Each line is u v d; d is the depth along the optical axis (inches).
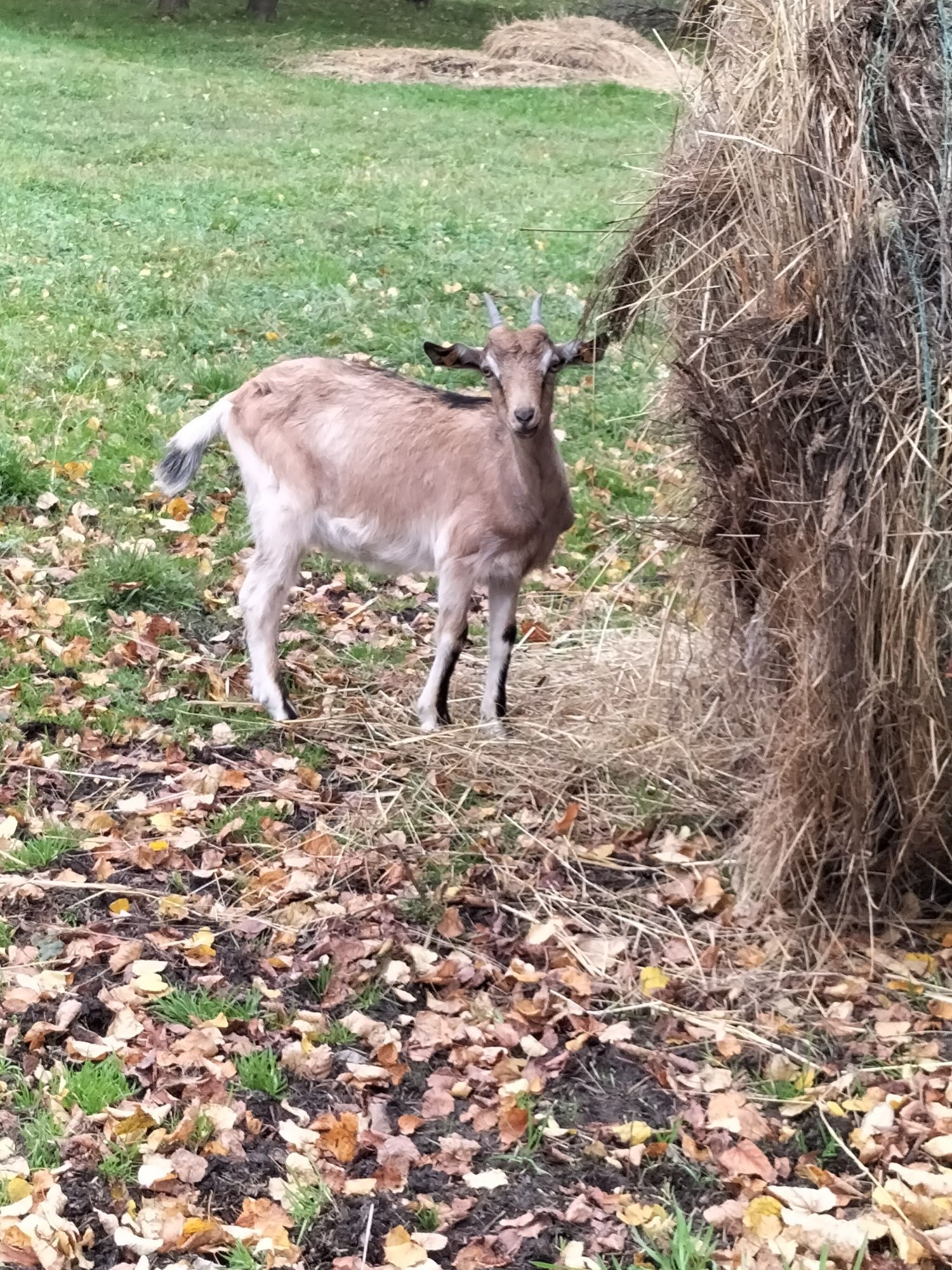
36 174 552.4
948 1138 136.4
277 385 224.7
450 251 475.5
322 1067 144.4
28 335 362.3
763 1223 125.1
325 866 180.4
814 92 159.5
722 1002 160.9
